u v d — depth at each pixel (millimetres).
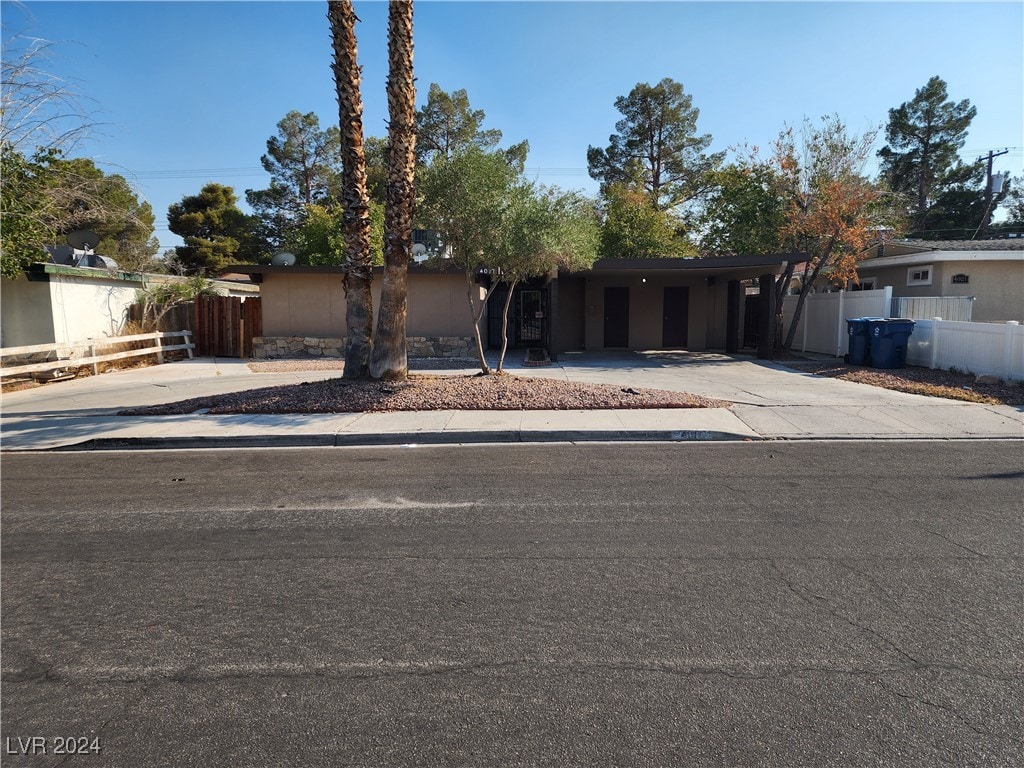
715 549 4836
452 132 37719
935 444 8508
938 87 44250
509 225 11211
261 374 15641
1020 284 20188
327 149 46062
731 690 3070
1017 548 4824
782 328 20375
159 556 4805
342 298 19219
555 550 4848
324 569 4539
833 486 6543
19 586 4297
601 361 18031
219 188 44406
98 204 16906
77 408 11297
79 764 2613
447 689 3102
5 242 14172
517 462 7703
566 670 3254
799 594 4082
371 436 8953
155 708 2977
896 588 4160
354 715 2906
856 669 3238
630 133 39375
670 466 7434
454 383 11766
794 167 18453
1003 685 3096
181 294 19734
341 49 10938
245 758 2639
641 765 2578
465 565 4586
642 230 27750
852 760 2594
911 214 43000
